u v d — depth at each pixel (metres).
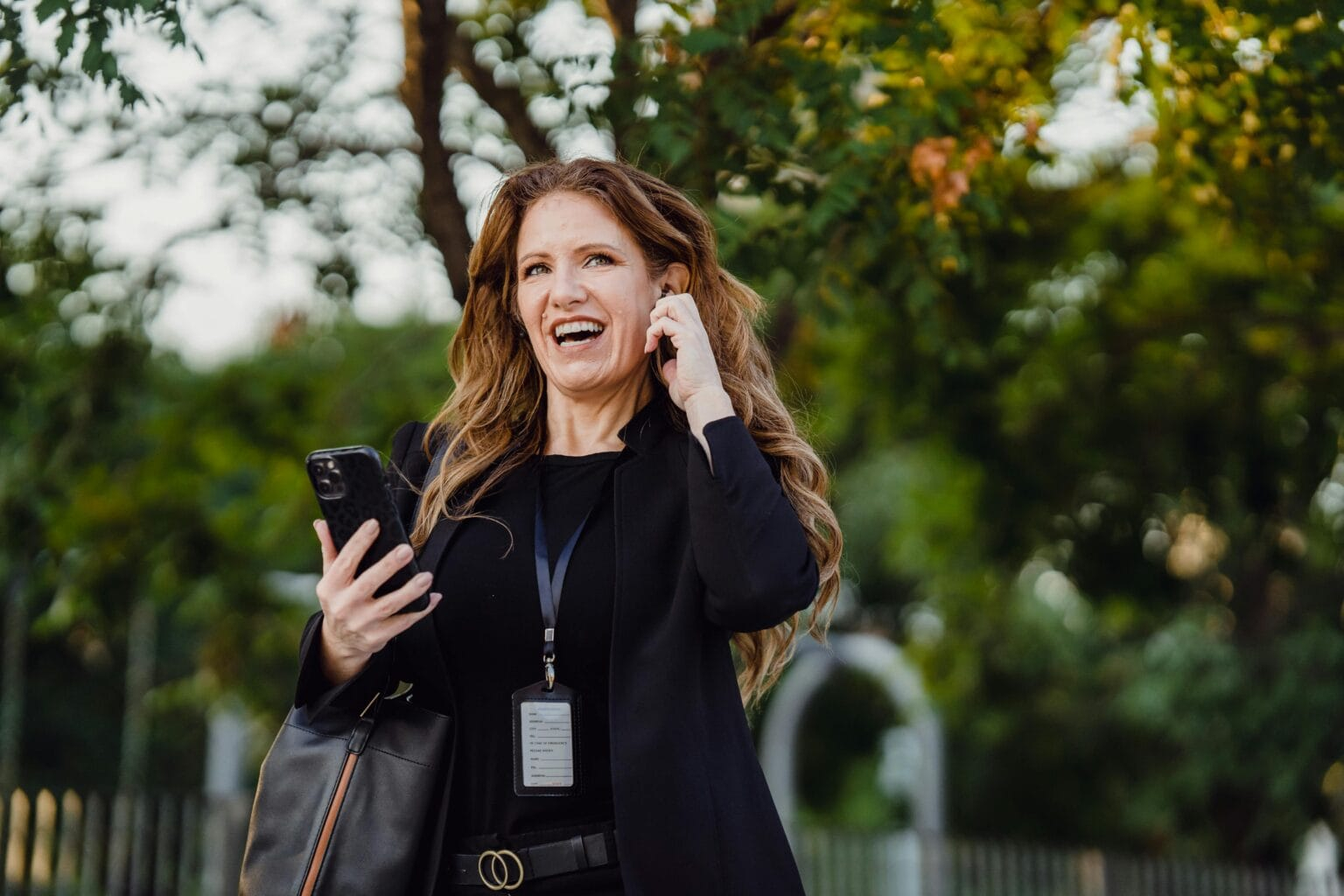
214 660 10.70
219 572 9.82
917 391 9.99
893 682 14.46
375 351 9.82
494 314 2.71
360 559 2.31
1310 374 9.90
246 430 9.56
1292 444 10.45
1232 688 15.30
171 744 23.22
